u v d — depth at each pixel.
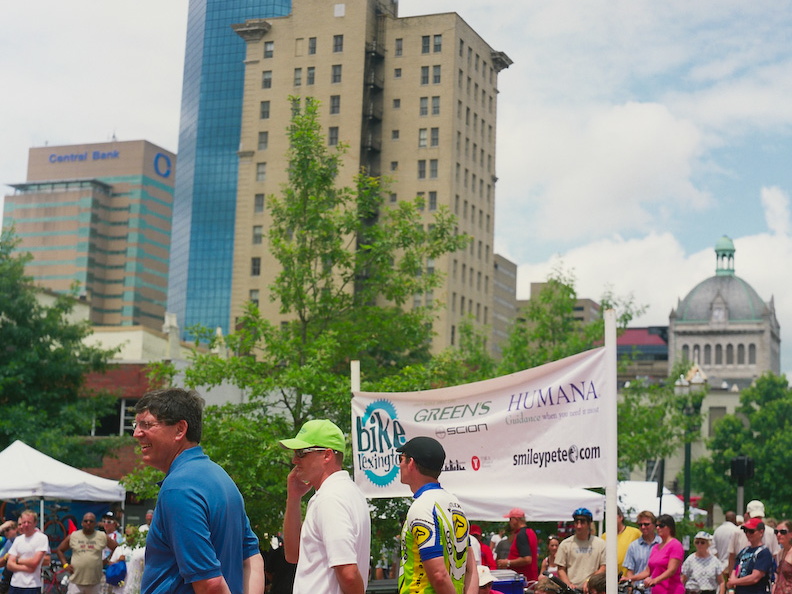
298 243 23.92
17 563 15.88
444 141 143.25
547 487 9.55
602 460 9.12
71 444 38.28
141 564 18.06
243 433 20.52
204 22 190.12
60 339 40.91
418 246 24.66
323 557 6.04
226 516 4.80
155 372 22.61
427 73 145.38
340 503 6.02
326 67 144.25
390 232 24.34
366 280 24.28
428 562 6.27
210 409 21.56
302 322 23.86
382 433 10.83
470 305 145.62
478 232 150.38
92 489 22.12
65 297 41.38
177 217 191.25
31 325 40.16
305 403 22.28
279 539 17.81
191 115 190.25
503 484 9.80
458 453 10.13
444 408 10.33
